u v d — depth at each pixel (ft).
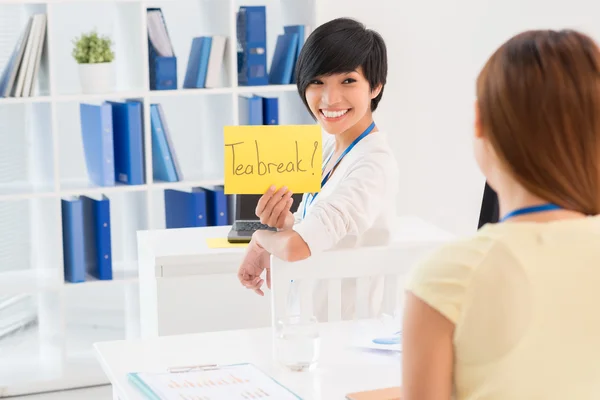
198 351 6.30
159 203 15.17
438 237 7.77
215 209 13.50
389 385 5.55
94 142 13.34
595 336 3.44
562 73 3.38
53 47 12.97
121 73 13.96
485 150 3.64
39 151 13.56
